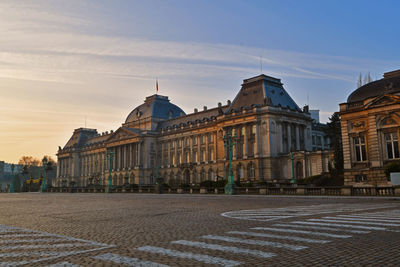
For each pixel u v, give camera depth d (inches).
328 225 641.6
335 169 2906.0
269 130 3673.7
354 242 480.1
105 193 3339.1
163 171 5142.7
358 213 848.9
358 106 2146.9
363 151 2101.4
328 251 428.1
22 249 482.9
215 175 4274.1
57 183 7416.3
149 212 1029.2
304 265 368.2
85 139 7362.2
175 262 387.9
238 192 2228.1
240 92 4200.3
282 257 402.0
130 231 637.9
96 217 917.8
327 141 4837.6
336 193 1722.4
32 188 5172.2
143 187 3102.9
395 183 1704.0
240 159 3838.6
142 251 451.2
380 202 1262.3
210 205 1263.5
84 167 6934.1
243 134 3875.5
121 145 5713.6
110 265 380.8
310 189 1835.6
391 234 537.0
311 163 3400.6
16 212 1151.0
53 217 944.9
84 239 558.6
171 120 5334.6
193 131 4729.3
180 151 4953.3
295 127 3946.9
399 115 1942.7
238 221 737.6
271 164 3619.6
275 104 3873.0
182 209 1104.2
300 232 570.3
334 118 3380.9
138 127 5684.1
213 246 471.5
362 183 2063.2
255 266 366.6
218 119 4160.9
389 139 1984.5
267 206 1160.2
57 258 421.4
